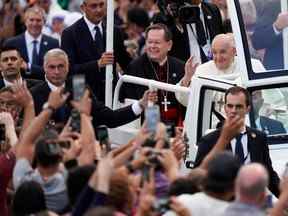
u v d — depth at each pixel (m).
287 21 30.31
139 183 23.72
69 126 25.97
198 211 23.23
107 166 22.73
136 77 32.50
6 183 27.05
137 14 42.56
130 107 30.97
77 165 25.08
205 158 26.03
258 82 30.06
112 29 33.72
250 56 30.20
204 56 34.69
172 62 33.56
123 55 36.69
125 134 31.98
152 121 24.50
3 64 33.66
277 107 30.14
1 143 27.20
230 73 31.33
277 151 29.94
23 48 39.75
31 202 23.89
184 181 23.86
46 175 25.17
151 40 33.34
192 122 30.34
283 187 23.86
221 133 26.23
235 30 30.28
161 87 31.36
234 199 23.34
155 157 23.92
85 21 35.81
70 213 23.92
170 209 22.59
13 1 45.69
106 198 22.66
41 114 25.59
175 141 25.95
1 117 27.72
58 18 44.69
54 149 25.03
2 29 45.31
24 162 25.50
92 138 25.20
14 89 27.45
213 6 34.75
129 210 23.08
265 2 30.38
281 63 30.28
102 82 35.00
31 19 39.56
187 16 34.59
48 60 31.05
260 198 22.12
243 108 28.09
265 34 30.34
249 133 28.50
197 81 30.39
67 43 35.69
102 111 30.98
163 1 34.94
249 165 22.19
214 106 30.38
